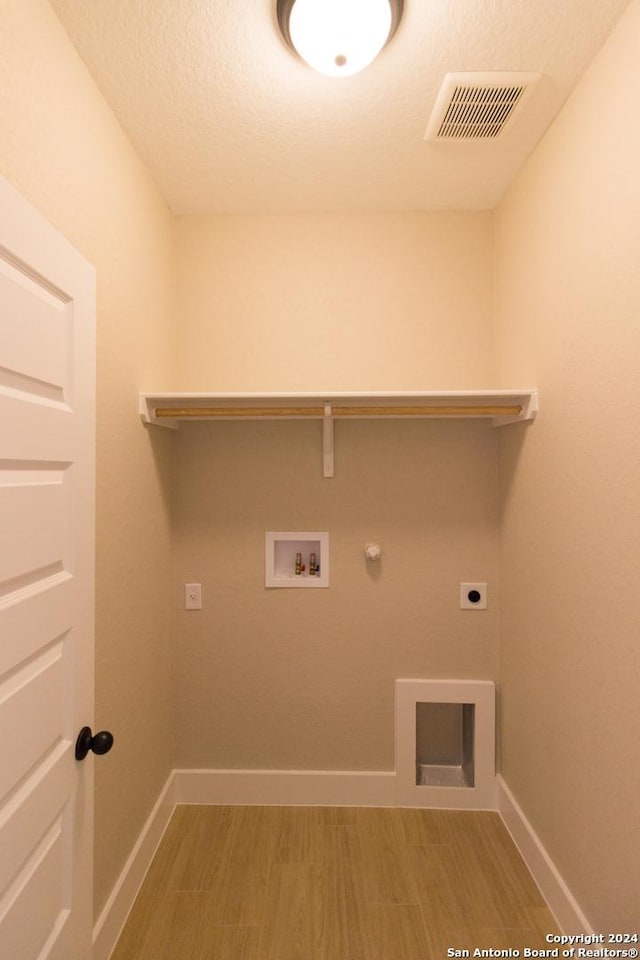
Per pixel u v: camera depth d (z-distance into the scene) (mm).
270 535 2139
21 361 876
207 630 2141
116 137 1516
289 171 1826
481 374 2131
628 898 1175
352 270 2131
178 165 1773
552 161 1569
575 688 1440
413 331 2131
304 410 1831
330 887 1671
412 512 2135
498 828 1964
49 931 983
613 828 1241
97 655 1399
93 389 1167
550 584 1606
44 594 952
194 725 2143
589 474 1361
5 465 842
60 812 1027
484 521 2123
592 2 1157
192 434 2148
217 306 2137
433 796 2104
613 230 1239
